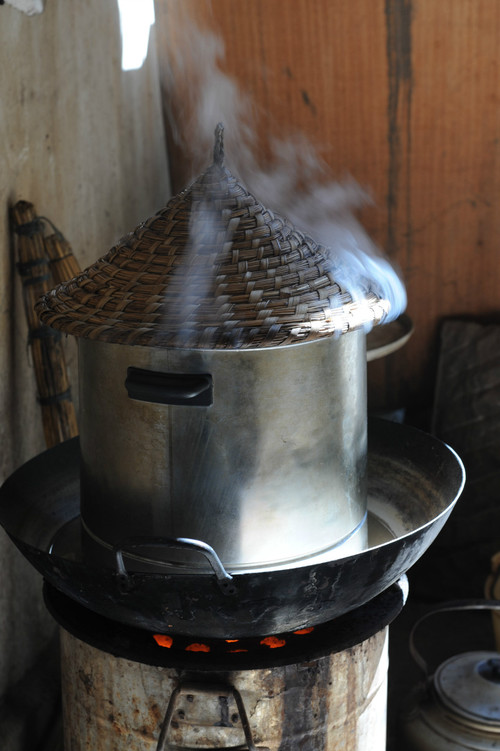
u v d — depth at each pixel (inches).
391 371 117.6
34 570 84.4
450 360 111.7
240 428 52.9
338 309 54.0
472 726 76.6
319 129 111.2
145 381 51.6
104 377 55.2
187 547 49.5
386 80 107.0
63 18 85.4
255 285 53.6
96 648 59.7
